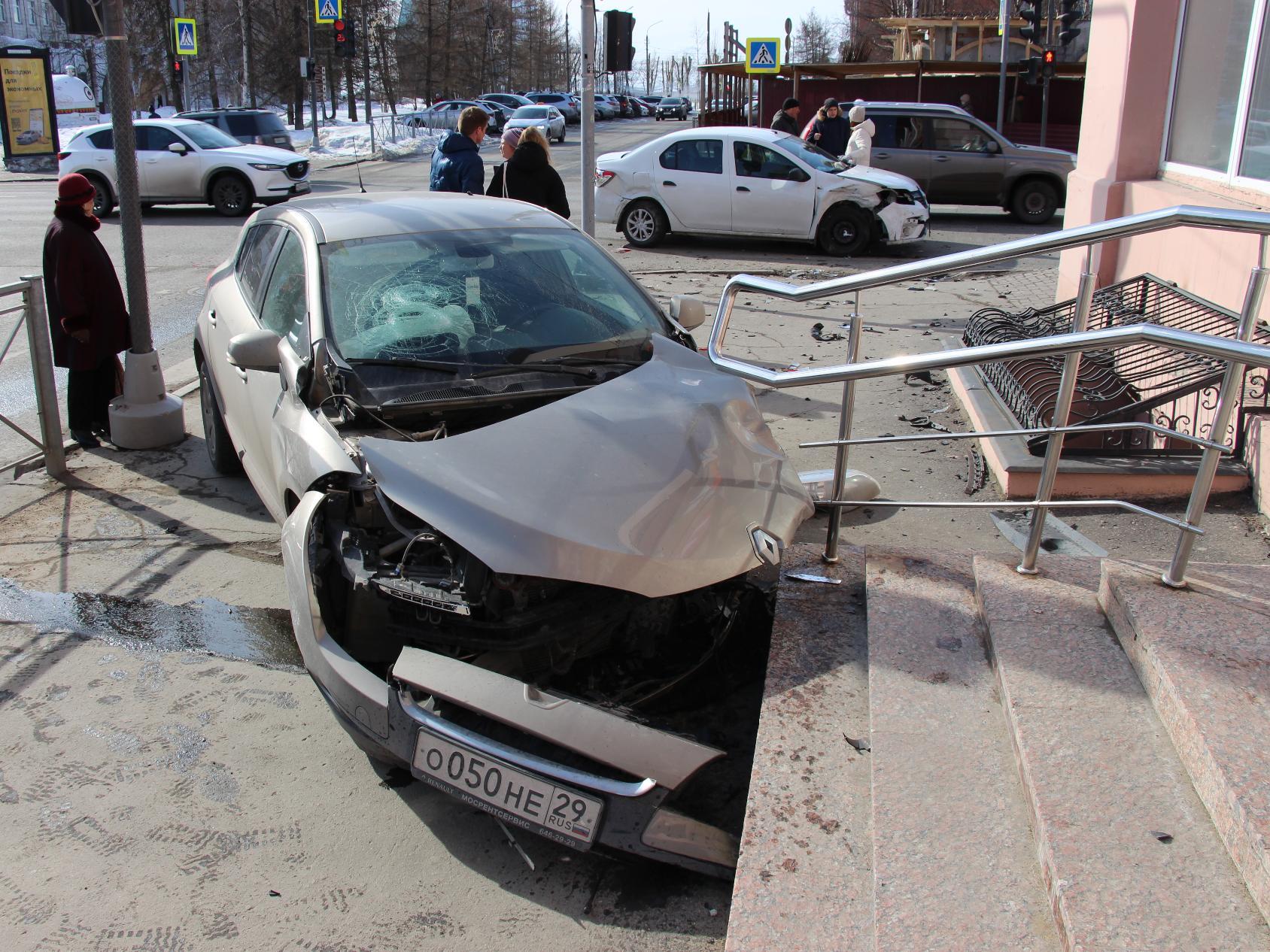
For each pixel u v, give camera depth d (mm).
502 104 47188
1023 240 3471
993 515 5121
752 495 3453
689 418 3590
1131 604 3143
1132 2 7160
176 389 7730
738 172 13930
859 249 13680
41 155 24719
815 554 4184
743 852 2629
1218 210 3098
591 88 11070
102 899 2820
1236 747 2467
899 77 26734
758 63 23203
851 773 2895
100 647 4105
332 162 30219
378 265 4285
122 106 6086
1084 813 2482
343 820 3137
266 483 4363
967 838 2557
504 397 3639
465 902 2812
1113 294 6824
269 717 3656
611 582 2957
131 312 6406
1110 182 7477
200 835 3066
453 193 5309
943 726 2973
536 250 4586
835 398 7105
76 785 3289
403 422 3576
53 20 58531
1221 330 5527
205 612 4387
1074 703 2898
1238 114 6207
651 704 3459
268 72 42031
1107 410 5941
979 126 16672
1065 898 2238
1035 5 18703
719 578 3145
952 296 10672
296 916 2762
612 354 4059
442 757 2842
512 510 3029
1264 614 3084
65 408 7551
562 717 2756
